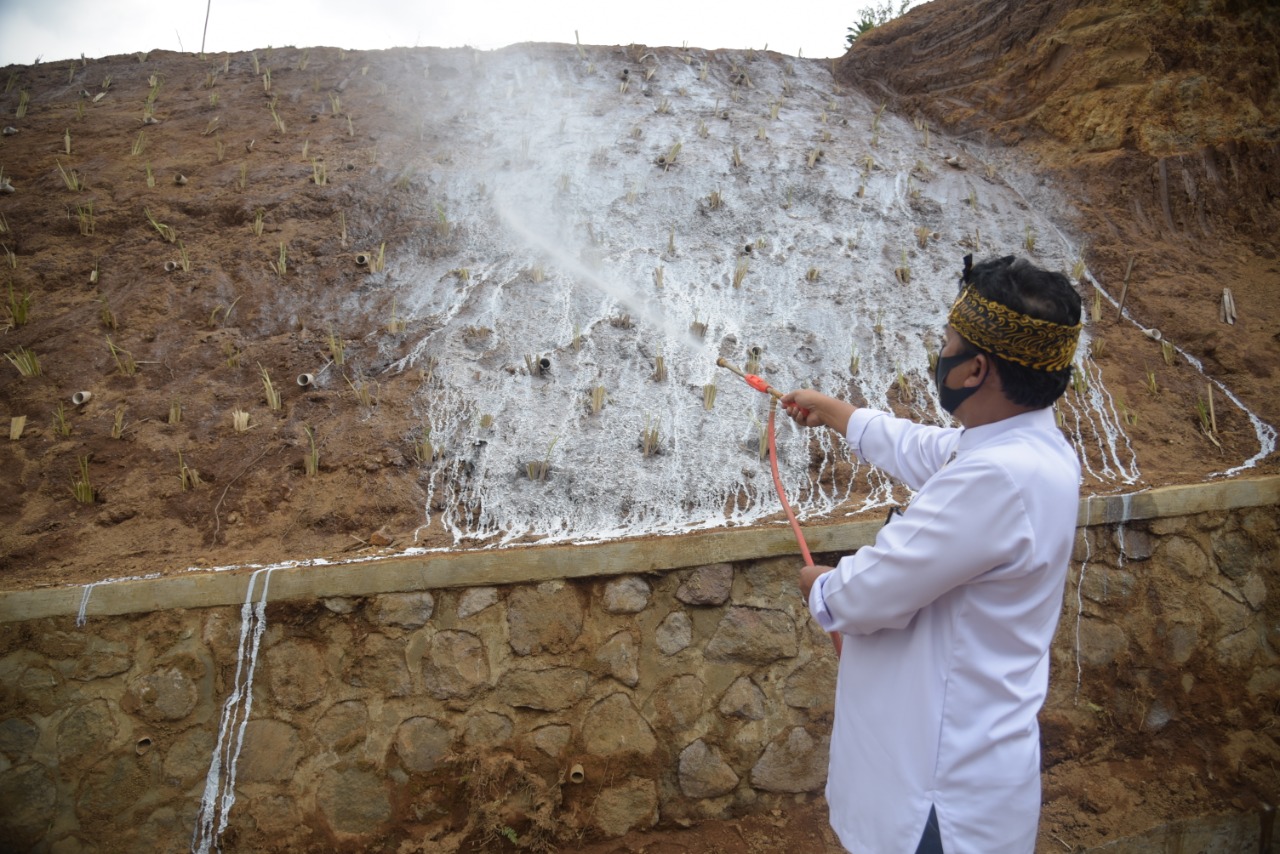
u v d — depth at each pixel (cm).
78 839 288
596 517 348
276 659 295
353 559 309
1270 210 558
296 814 294
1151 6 575
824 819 318
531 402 390
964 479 181
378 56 683
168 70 674
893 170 564
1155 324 467
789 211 518
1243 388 428
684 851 308
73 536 326
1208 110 562
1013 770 186
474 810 300
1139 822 328
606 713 311
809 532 323
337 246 469
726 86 668
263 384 393
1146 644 354
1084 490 358
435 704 301
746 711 319
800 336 439
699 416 391
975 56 655
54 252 455
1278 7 589
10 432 361
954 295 473
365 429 372
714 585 318
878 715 198
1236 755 350
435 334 420
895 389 419
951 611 189
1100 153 569
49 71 674
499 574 305
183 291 435
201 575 294
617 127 582
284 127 567
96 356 398
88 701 288
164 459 356
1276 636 368
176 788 289
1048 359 182
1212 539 362
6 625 284
